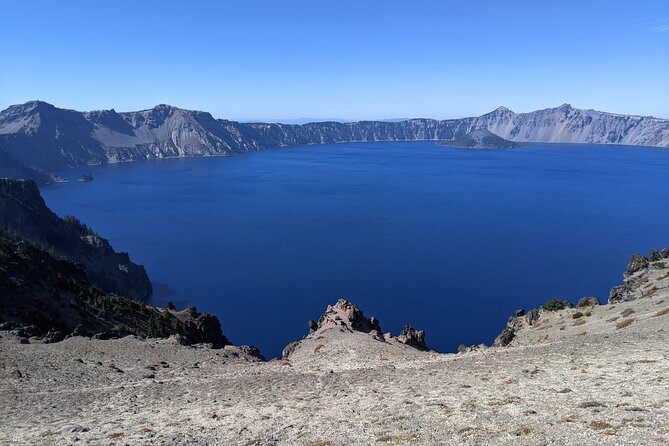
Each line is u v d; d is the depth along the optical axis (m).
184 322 129.00
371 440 25.64
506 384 35.69
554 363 41.25
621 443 19.56
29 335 78.94
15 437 34.56
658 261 105.44
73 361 63.50
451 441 23.38
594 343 48.41
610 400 26.64
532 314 106.81
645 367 33.78
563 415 24.81
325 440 26.88
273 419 33.91
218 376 57.00
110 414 40.28
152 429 33.78
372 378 47.75
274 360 72.19
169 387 51.31
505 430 23.77
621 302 89.94
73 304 109.38
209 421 35.22
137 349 73.56
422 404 32.72
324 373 54.69
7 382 53.47
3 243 122.81
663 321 57.19
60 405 44.75
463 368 46.78
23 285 104.69
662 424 20.88
